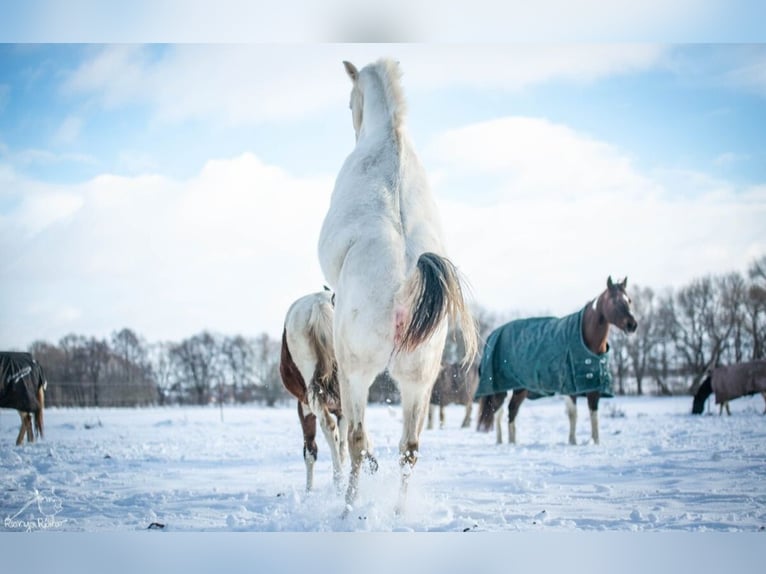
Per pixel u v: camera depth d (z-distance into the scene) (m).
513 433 13.79
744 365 19.53
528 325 13.82
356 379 5.93
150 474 9.47
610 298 12.88
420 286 5.66
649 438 13.62
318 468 10.03
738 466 9.18
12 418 25.47
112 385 53.91
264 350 67.88
